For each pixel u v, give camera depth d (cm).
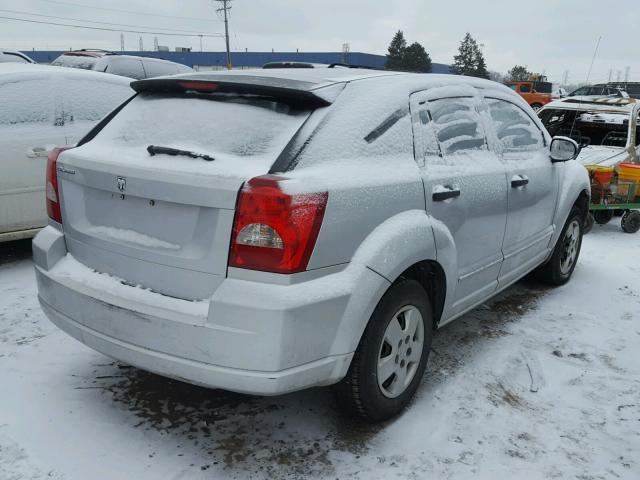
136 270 252
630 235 741
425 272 304
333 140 252
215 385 231
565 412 307
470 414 301
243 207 222
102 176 257
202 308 232
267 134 246
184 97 280
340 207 239
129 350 246
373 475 253
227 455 262
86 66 1274
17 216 492
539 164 424
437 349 373
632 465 267
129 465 253
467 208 323
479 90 374
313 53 5822
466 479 252
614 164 736
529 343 388
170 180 234
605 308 460
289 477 250
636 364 365
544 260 473
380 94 284
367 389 267
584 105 859
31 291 444
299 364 232
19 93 496
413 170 287
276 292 222
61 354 348
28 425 277
